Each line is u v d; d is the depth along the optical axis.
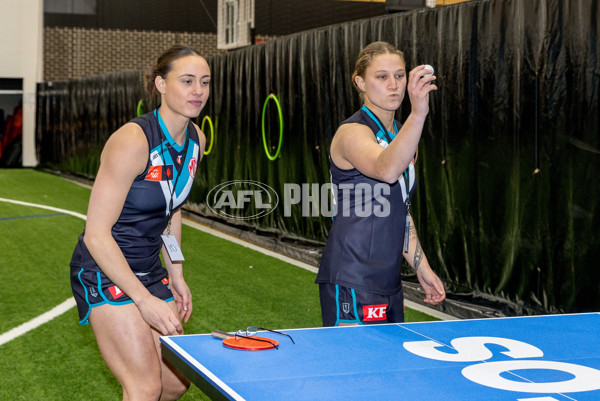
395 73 2.21
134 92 10.98
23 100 16.72
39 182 13.68
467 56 4.68
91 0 16.09
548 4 4.12
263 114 7.51
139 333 2.13
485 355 1.59
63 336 4.25
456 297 4.86
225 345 1.64
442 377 1.43
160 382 2.20
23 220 8.89
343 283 2.26
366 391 1.34
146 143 2.06
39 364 3.77
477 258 4.72
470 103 4.68
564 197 4.09
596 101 3.88
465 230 4.79
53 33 16.19
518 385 1.38
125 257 2.15
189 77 2.06
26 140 16.88
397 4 6.52
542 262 4.25
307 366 1.49
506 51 4.41
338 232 2.31
